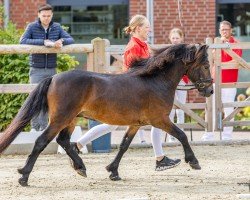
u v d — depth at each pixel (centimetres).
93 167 1384
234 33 2244
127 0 2222
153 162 1438
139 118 1222
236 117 1964
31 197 1128
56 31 1544
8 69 1684
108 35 2253
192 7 2180
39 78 1539
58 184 1226
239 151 1582
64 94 1186
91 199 1113
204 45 1241
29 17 2172
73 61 1720
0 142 1184
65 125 1193
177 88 1284
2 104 1678
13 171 1351
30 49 1511
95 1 2230
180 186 1210
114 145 1614
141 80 1224
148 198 1108
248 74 2150
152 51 1243
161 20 2180
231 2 2216
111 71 1595
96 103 1203
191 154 1230
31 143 1551
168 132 1230
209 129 1695
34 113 1192
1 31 1767
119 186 1210
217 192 1164
